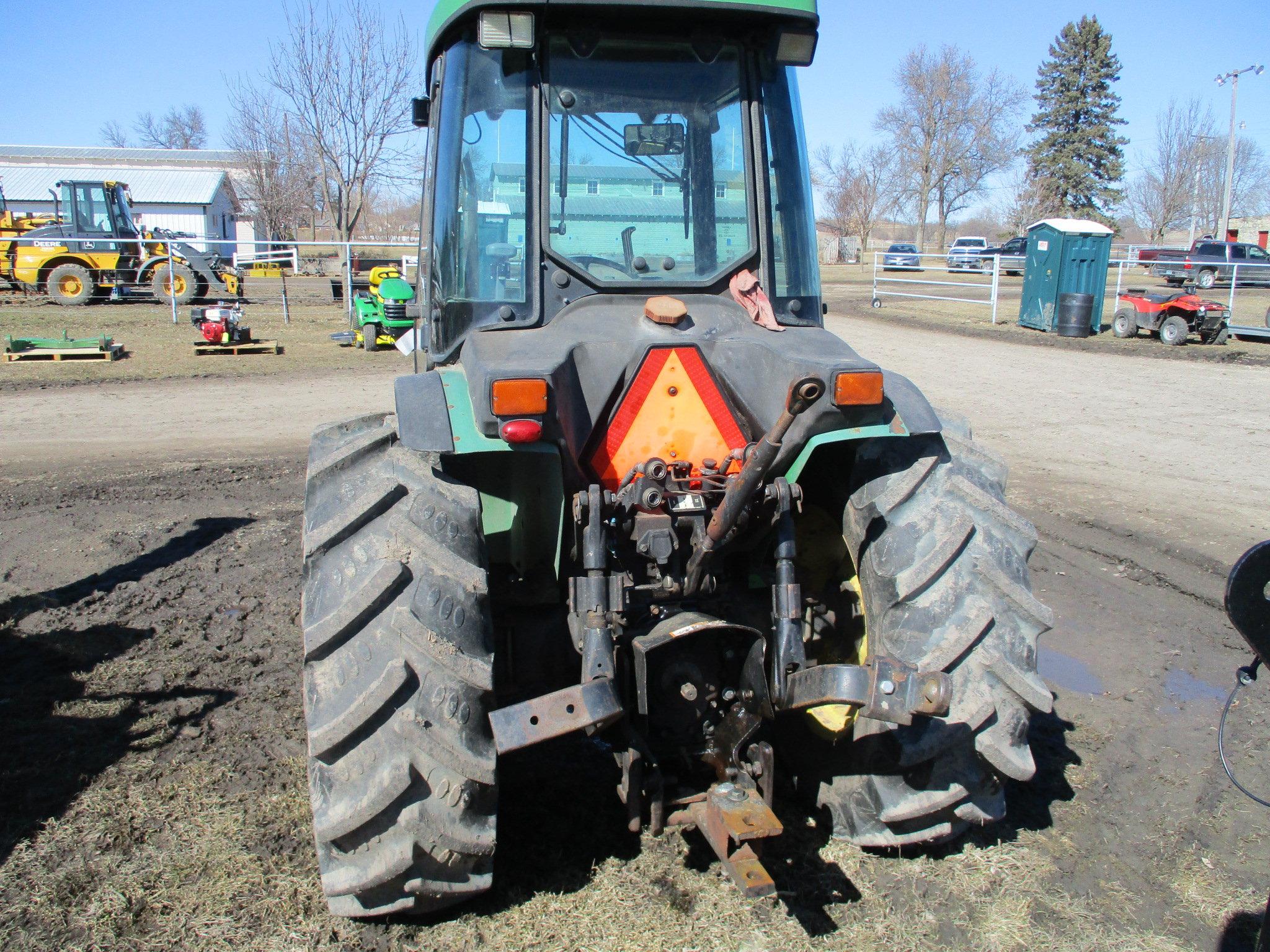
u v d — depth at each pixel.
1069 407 10.82
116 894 2.80
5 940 2.61
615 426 2.79
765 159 3.15
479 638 2.46
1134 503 7.08
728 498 2.51
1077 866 2.99
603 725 2.46
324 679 2.44
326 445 3.00
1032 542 2.81
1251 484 7.58
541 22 2.98
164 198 49.22
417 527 2.53
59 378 12.37
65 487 7.36
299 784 3.38
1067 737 3.83
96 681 4.16
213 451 8.62
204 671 4.27
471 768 2.37
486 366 2.60
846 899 2.77
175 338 16.52
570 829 3.10
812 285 3.26
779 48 3.06
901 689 2.41
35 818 3.16
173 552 5.87
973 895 2.82
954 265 38.56
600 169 3.04
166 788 3.34
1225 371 13.45
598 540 2.57
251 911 2.73
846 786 2.90
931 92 66.25
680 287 3.06
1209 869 2.99
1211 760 3.66
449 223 3.17
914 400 2.89
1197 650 4.64
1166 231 63.75
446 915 2.70
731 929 2.65
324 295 24.45
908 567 2.70
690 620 2.69
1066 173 59.19
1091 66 58.81
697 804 2.70
